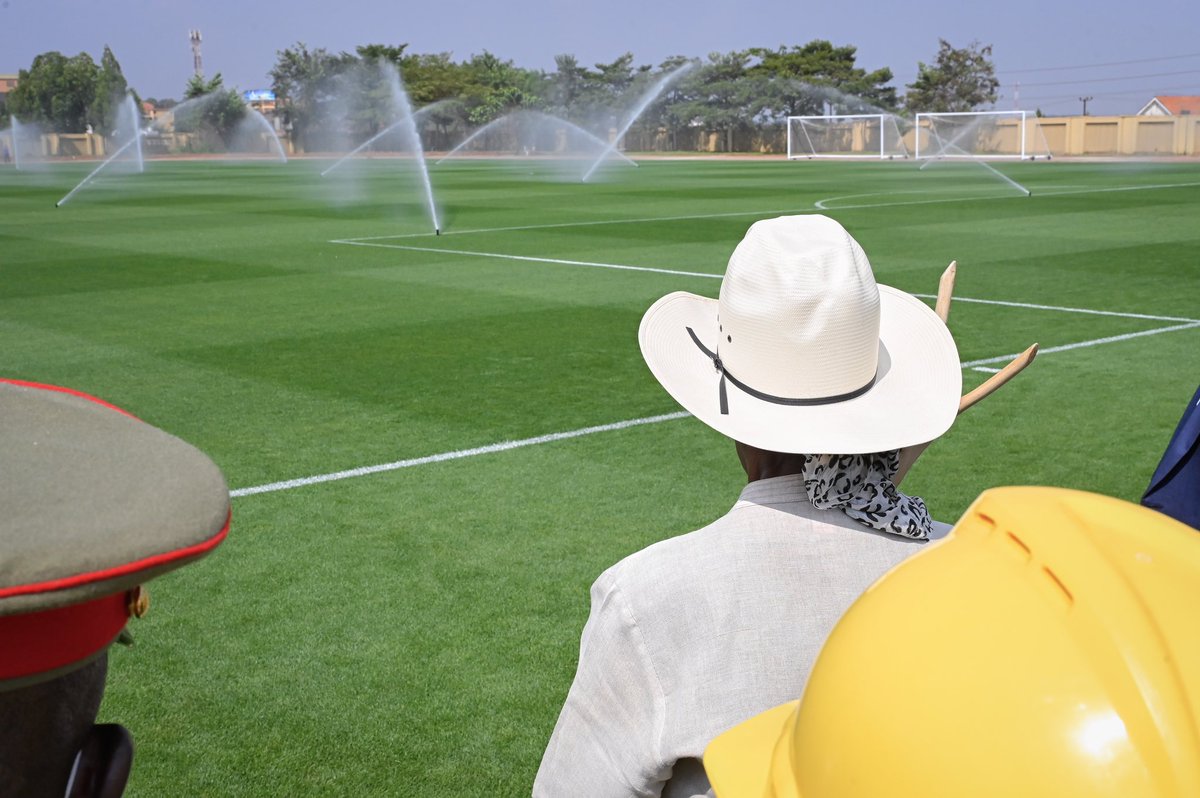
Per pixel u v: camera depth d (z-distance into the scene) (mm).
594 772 1657
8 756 891
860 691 1053
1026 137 67688
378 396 7836
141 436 923
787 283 1643
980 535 1096
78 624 870
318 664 4020
